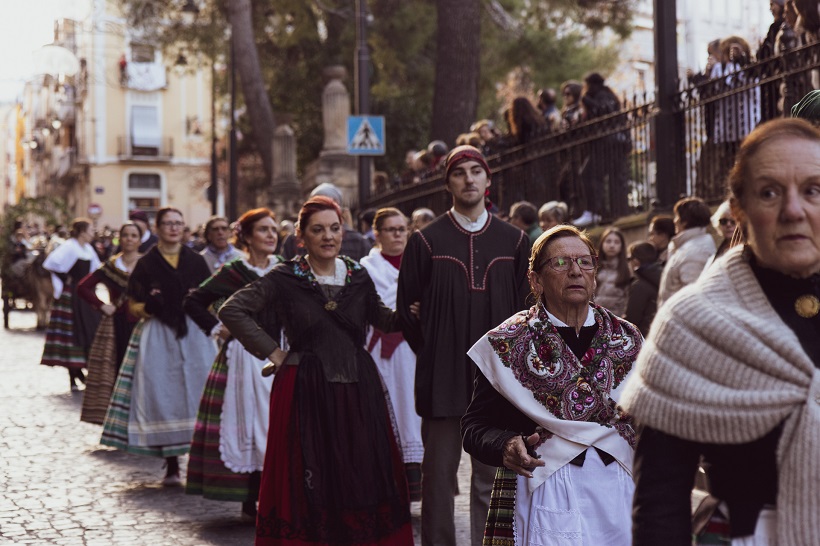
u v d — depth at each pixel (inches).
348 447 194.7
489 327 204.7
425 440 205.5
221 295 252.2
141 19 1040.8
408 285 206.8
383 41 970.7
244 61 970.7
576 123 434.6
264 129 974.4
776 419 76.3
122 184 2220.7
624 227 401.7
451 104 707.4
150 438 291.9
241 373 245.6
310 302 201.2
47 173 2893.7
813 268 79.4
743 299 79.8
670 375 79.4
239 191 1315.2
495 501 130.3
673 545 80.4
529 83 1015.6
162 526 244.5
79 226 494.0
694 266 263.1
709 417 77.5
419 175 591.5
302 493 191.6
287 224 538.0
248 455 243.6
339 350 199.6
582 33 968.9
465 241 207.6
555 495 125.0
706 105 358.0
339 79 879.7
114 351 359.3
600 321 129.5
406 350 250.2
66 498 274.5
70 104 2378.2
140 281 297.7
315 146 1111.6
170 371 295.7
